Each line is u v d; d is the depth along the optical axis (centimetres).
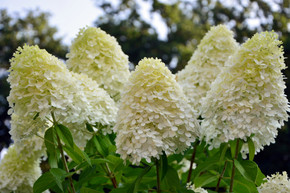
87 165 147
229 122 136
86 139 155
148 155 125
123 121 130
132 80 133
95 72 164
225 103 136
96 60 164
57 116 139
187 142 132
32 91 135
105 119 147
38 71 137
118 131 133
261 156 623
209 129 151
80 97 142
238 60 138
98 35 166
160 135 128
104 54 164
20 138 143
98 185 162
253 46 138
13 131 144
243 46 139
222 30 179
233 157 147
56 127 139
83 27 167
